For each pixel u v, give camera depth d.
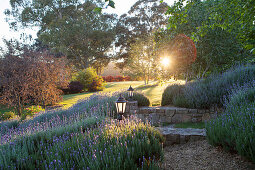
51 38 33.47
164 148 4.60
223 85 7.37
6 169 2.78
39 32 39.16
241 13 5.70
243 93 5.47
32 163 3.00
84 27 35.28
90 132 4.22
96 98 10.63
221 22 8.57
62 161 2.88
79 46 36.28
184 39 9.09
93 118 6.00
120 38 40.75
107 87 27.52
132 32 40.16
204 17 8.54
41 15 35.47
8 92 11.24
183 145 4.55
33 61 12.27
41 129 5.51
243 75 7.41
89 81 24.47
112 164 2.60
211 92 7.03
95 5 36.34
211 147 3.90
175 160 3.71
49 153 3.24
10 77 11.27
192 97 7.46
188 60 9.26
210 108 6.82
